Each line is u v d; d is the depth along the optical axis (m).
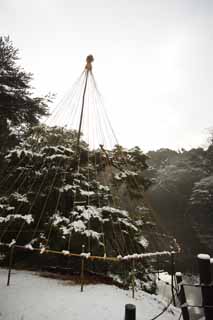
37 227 8.12
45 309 4.55
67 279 6.75
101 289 6.04
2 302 4.73
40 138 10.32
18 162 8.98
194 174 28.41
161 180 28.92
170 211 26.78
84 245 6.87
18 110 9.64
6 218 7.46
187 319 3.87
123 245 8.37
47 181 8.77
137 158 11.81
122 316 4.57
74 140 10.67
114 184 10.74
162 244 13.52
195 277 17.00
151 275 9.91
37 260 8.27
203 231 23.42
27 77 9.89
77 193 8.55
